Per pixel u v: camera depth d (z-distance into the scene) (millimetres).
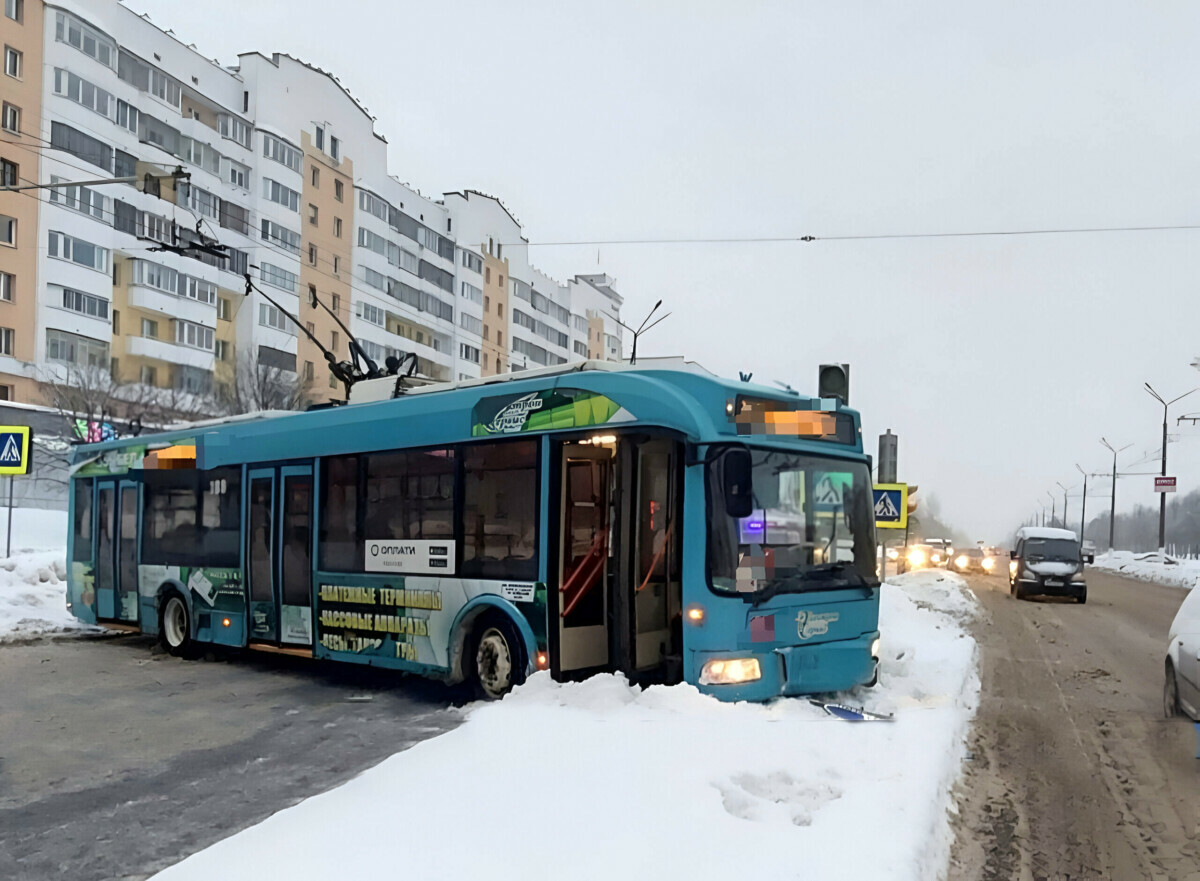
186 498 12609
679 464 8023
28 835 5516
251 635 11344
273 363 54906
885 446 16953
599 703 7523
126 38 46438
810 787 5668
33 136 41250
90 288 43281
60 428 38906
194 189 50094
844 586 8492
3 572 18000
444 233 74000
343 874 4398
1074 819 5781
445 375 74000
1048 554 25391
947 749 6695
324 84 60094
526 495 8578
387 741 7703
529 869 4398
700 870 4375
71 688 10297
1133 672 11586
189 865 4594
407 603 9508
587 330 99625
